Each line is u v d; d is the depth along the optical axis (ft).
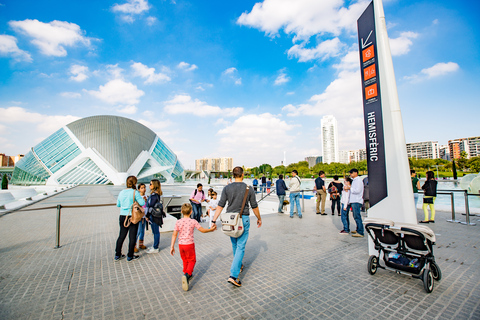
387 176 14.58
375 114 15.40
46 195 64.54
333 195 32.76
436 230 23.02
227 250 18.06
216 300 10.72
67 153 160.25
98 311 9.88
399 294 11.12
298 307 10.07
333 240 20.63
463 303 10.26
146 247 19.30
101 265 15.26
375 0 15.43
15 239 21.74
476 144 454.40
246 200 12.55
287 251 17.61
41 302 10.63
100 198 62.34
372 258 13.33
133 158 177.37
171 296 11.14
